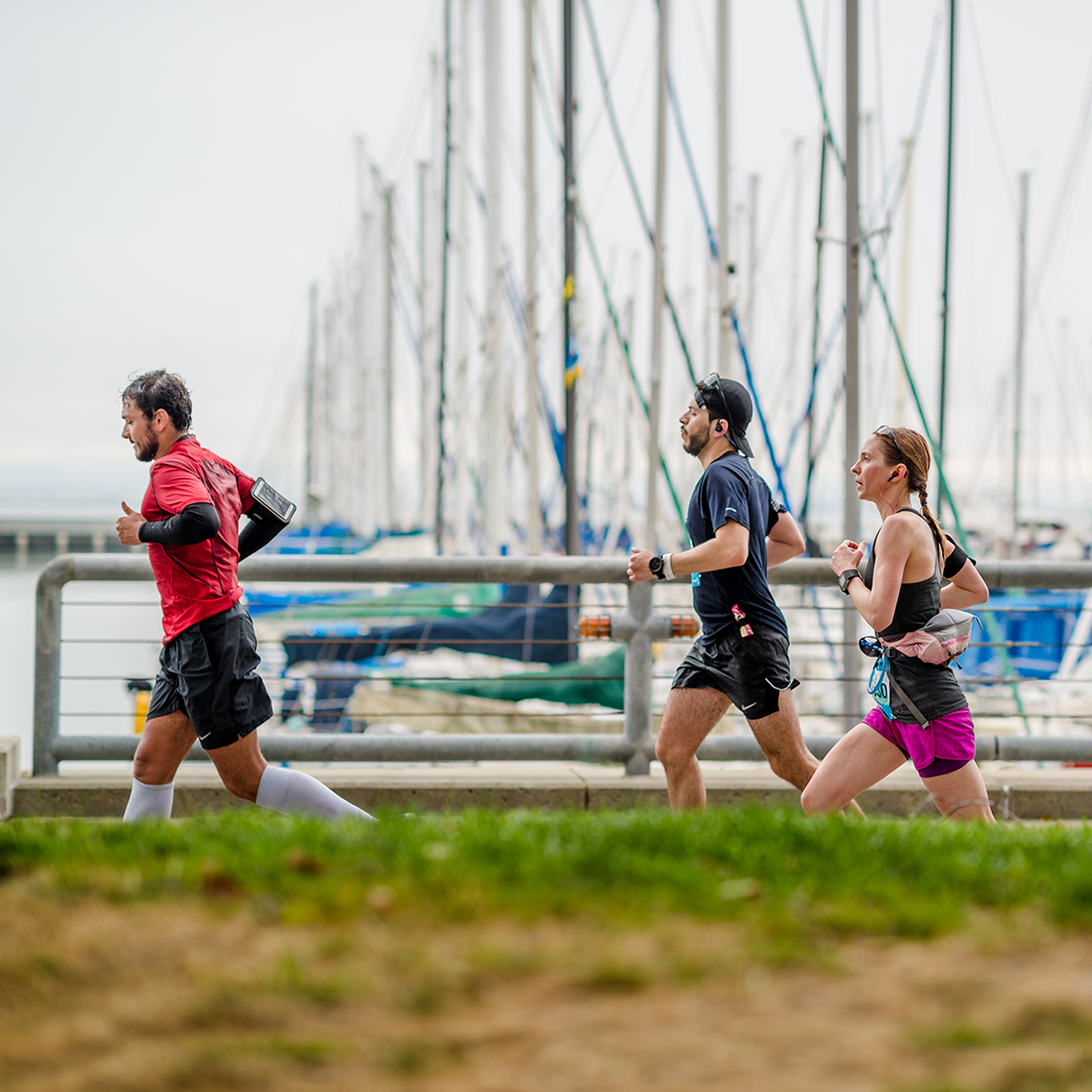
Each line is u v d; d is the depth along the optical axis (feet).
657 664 87.51
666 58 77.05
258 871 17.30
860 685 50.24
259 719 25.61
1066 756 36.24
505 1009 13.14
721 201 79.61
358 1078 11.64
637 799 34.81
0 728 118.42
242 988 13.53
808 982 13.79
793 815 21.94
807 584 36.81
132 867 17.85
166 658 25.61
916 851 19.07
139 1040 12.64
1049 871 18.04
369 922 15.57
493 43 109.40
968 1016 12.78
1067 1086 11.21
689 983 13.76
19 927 15.61
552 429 119.24
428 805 34.37
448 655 86.12
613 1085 11.40
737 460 27.89
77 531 604.08
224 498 25.95
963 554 27.17
